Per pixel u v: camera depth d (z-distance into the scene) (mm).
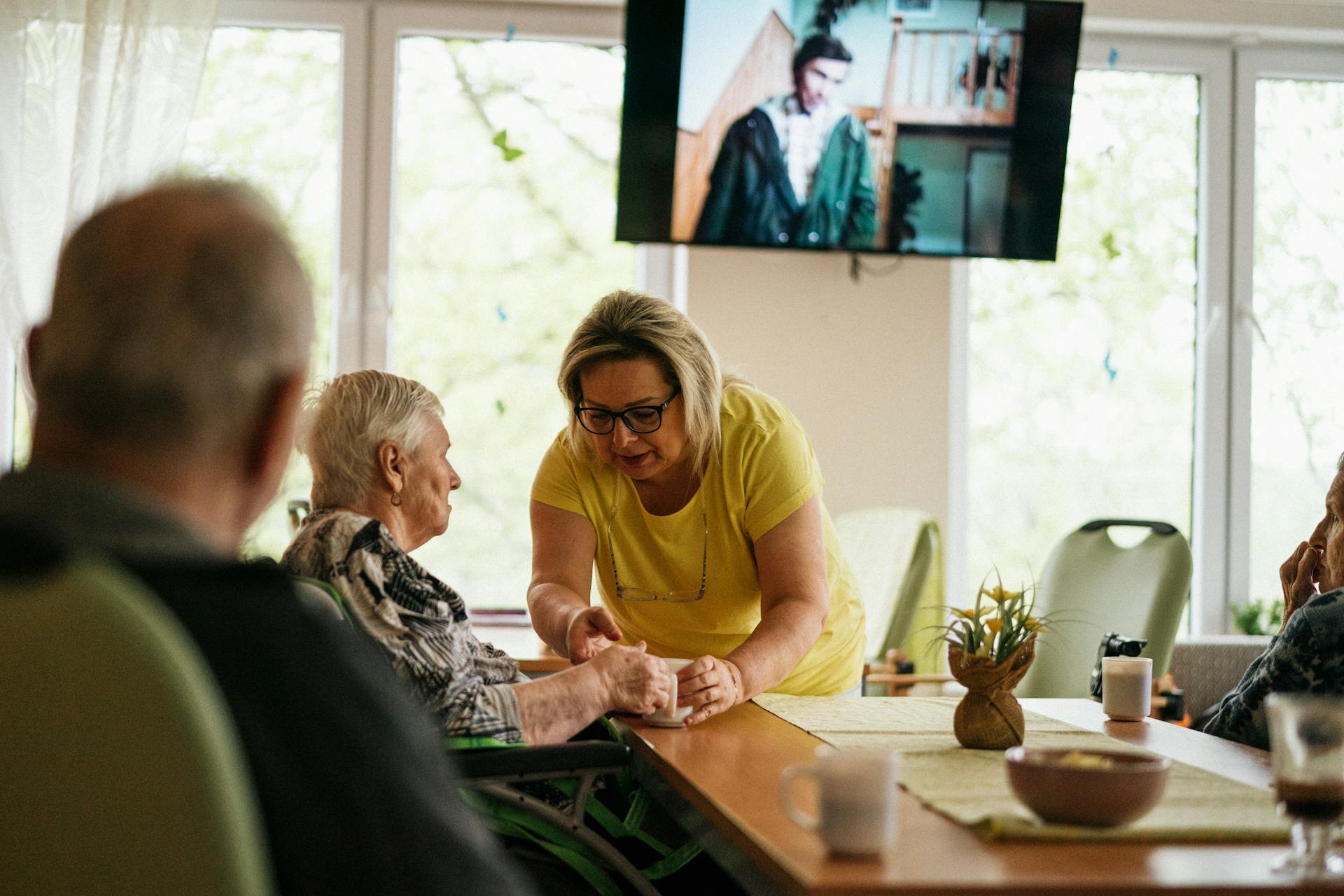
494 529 3549
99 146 3113
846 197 3381
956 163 3395
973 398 3689
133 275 754
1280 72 3766
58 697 664
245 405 778
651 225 3350
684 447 1926
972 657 1534
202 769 668
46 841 670
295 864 726
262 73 3500
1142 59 3721
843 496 3568
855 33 3332
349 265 3504
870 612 3215
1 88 3129
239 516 821
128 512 749
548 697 1632
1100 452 3723
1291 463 3762
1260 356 3756
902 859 1052
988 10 3338
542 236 3574
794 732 1667
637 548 2027
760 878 1173
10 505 739
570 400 1971
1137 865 1044
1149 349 3736
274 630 756
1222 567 3732
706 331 3521
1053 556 2947
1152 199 3744
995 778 1368
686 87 3303
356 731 754
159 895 669
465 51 3549
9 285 3121
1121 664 1894
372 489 1680
